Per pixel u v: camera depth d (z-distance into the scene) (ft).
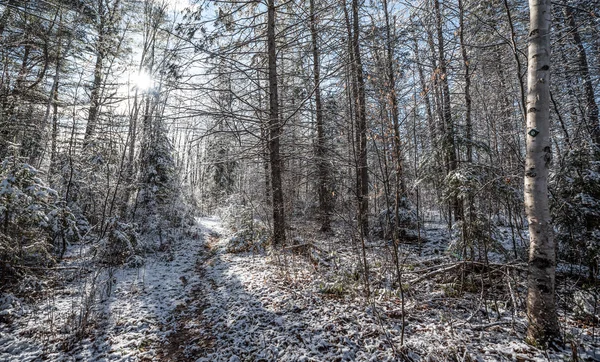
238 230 32.04
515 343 10.76
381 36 22.57
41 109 36.83
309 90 27.96
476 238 17.01
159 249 31.83
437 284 17.62
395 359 10.09
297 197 40.34
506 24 25.59
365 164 22.06
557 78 28.86
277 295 16.66
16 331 13.85
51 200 21.49
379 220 27.45
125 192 33.53
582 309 12.33
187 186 47.21
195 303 17.61
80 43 34.45
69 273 21.95
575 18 26.63
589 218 15.19
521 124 32.07
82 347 12.84
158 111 32.99
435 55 30.96
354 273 17.95
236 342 12.47
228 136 28.73
